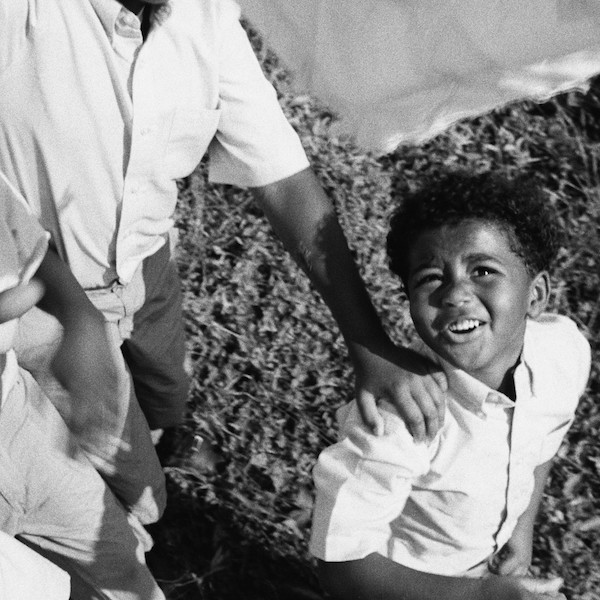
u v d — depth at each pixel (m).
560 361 4.04
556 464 6.12
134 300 4.69
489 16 3.94
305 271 4.26
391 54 4.25
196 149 4.25
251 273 6.96
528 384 3.87
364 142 4.65
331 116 7.76
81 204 4.17
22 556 3.38
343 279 4.18
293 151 4.30
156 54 3.97
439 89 4.25
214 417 6.26
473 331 3.58
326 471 3.69
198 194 7.35
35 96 3.90
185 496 5.95
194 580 5.66
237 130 4.24
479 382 3.70
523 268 3.62
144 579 4.73
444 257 3.55
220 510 5.90
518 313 3.63
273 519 5.89
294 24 4.47
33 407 4.14
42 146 4.00
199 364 6.50
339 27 4.31
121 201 4.21
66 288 4.01
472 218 3.53
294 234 4.27
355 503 3.63
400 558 4.00
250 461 6.11
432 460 3.78
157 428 5.74
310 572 5.71
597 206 7.55
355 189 7.45
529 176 7.75
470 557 4.05
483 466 3.81
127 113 3.99
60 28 3.84
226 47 4.12
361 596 3.78
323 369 6.53
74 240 4.29
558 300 6.93
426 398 3.72
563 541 5.83
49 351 4.08
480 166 7.71
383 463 3.60
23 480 4.12
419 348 3.93
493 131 7.96
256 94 4.23
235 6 4.17
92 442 4.51
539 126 8.03
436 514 3.89
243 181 4.35
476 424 3.75
